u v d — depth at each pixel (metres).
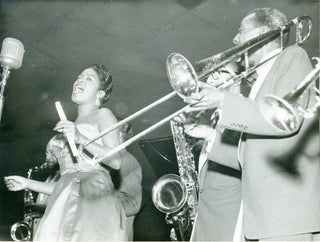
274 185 2.14
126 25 6.57
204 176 2.92
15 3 6.26
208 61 2.87
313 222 2.07
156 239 7.70
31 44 7.02
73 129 3.08
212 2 6.09
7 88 7.90
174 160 6.15
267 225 2.10
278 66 2.38
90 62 7.36
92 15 6.39
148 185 8.23
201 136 2.82
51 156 3.75
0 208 8.68
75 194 3.24
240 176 2.76
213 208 2.77
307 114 1.78
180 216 3.98
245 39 3.02
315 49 6.40
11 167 9.41
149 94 8.00
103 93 3.87
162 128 8.46
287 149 2.18
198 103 2.10
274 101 1.70
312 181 2.13
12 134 8.98
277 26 2.96
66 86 7.88
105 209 3.24
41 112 8.47
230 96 2.07
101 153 3.25
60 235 3.06
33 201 5.43
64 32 6.77
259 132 2.07
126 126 5.18
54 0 6.14
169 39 6.79
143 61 7.28
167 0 6.11
